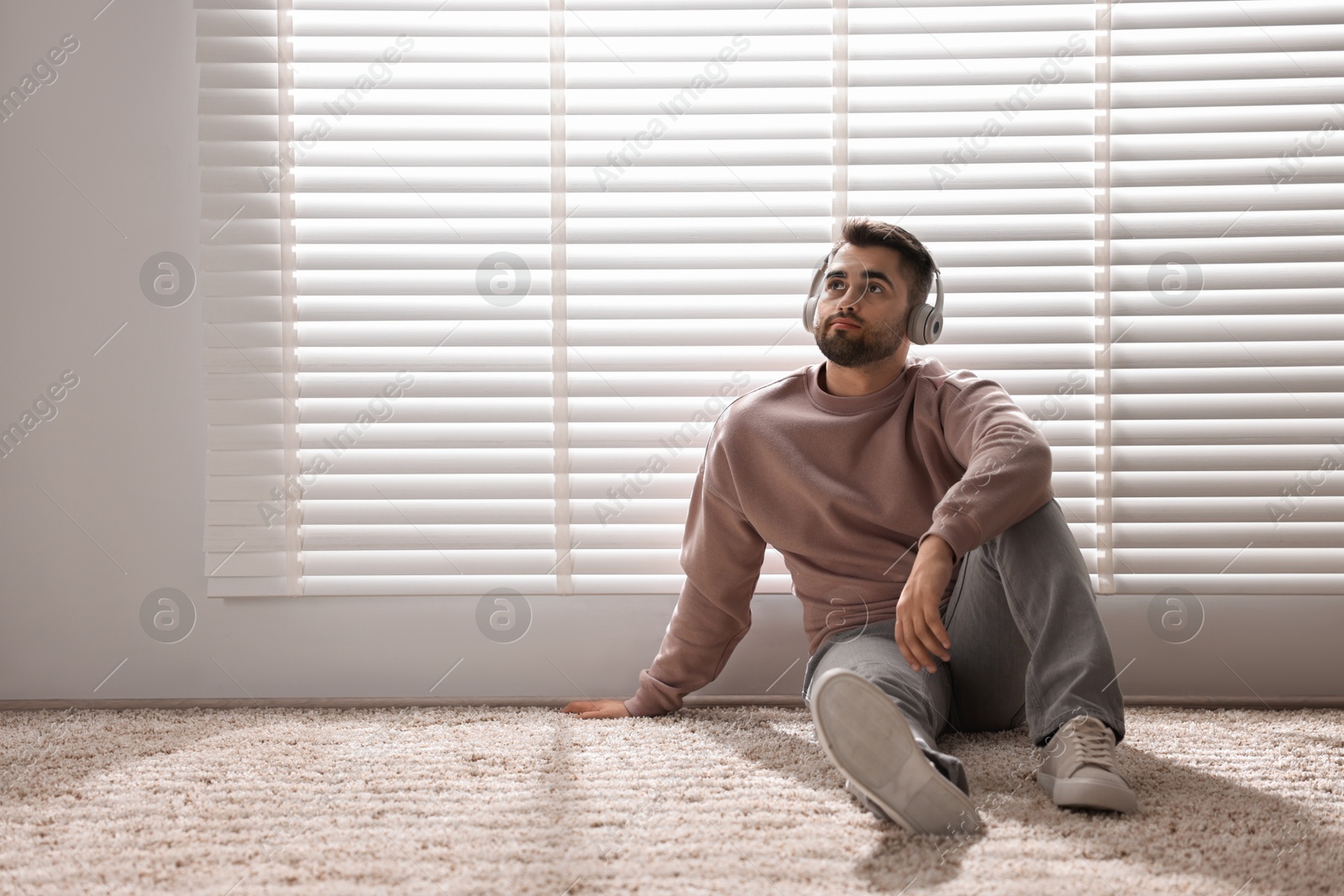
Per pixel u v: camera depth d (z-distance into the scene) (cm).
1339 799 124
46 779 136
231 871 104
